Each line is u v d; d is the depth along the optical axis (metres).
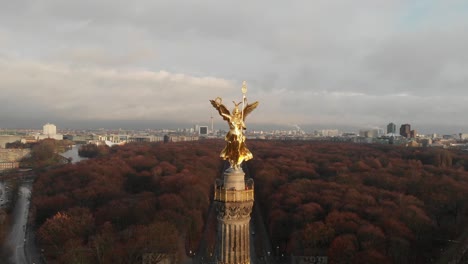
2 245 175.50
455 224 186.88
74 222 171.25
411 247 154.62
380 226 164.62
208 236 186.12
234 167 45.22
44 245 165.38
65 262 142.38
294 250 158.25
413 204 199.00
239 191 43.53
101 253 148.38
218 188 44.72
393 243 148.00
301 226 175.12
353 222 166.62
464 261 148.25
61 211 194.62
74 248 148.62
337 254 144.88
